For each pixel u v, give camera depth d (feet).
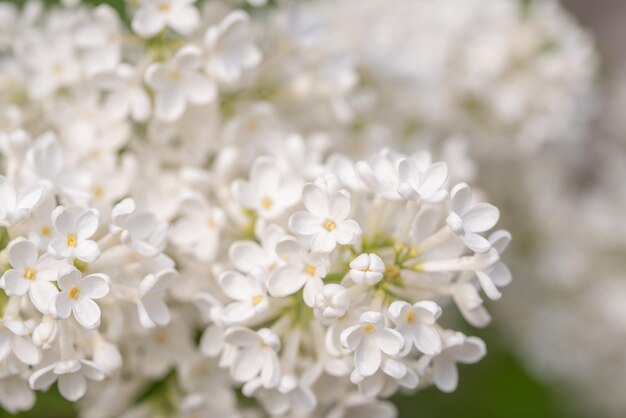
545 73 1.89
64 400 1.55
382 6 1.89
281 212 1.44
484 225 1.35
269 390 1.41
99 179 1.49
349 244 1.34
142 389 1.55
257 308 1.36
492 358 1.96
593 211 2.09
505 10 1.91
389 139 1.72
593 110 2.08
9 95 1.60
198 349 1.52
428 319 1.33
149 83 1.50
